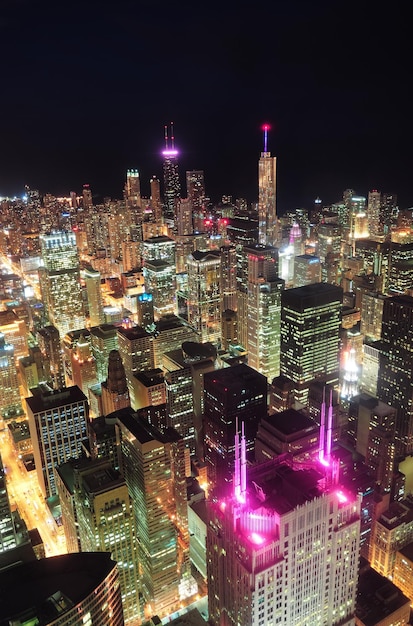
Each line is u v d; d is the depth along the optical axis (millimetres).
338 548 171500
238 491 162875
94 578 166500
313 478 164750
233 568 165875
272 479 170500
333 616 181750
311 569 167000
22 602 159125
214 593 185125
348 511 170000
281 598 163000
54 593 160500
